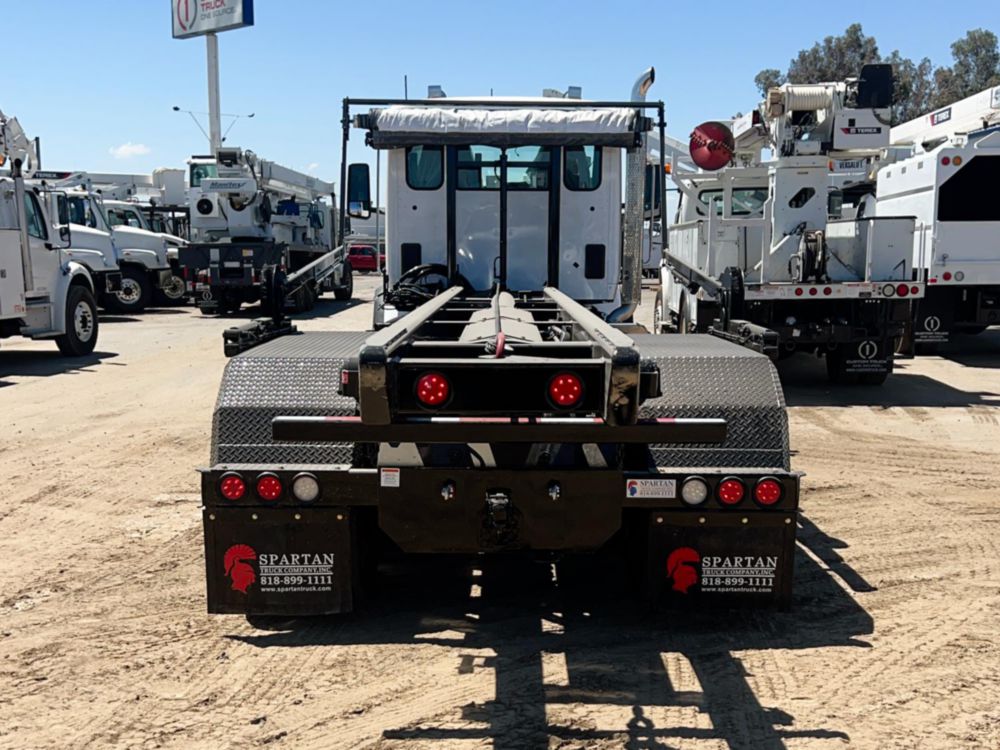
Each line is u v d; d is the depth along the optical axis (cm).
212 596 394
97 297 2222
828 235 1168
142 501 627
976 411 956
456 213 677
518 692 355
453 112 640
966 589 466
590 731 326
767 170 1170
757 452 393
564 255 678
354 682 364
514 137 638
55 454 761
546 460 372
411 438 323
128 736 324
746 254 1170
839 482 680
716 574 387
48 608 442
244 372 409
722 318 613
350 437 325
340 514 385
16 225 1236
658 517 384
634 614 431
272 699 351
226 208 2242
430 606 440
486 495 366
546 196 672
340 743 319
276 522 386
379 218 699
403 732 326
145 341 1579
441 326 505
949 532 562
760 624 420
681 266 684
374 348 316
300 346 455
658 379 335
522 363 319
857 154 1117
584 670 373
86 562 507
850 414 946
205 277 2112
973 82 4997
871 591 463
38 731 328
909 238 1046
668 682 363
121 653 392
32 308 1274
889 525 576
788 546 385
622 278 686
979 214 1267
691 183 1368
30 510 607
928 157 1288
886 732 325
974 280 1279
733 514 383
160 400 1004
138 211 2467
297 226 2638
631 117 642
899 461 746
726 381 407
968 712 339
